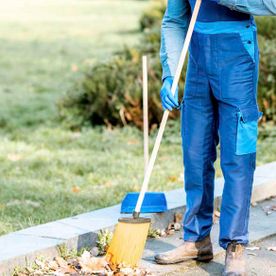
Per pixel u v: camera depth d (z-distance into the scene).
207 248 6.00
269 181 7.94
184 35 5.82
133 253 5.69
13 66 21.94
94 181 9.45
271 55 11.80
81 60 22.33
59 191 8.81
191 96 5.71
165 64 5.79
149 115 12.05
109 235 6.37
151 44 13.82
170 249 6.41
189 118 5.75
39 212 7.88
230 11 5.48
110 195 8.52
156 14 24.97
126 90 12.36
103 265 5.73
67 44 25.84
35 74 20.48
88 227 6.45
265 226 7.00
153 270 5.88
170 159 10.34
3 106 16.12
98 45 25.20
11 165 10.49
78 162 10.44
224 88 5.49
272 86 11.59
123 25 30.55
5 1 41.38
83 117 13.16
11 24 32.06
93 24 31.30
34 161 10.66
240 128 5.48
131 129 12.19
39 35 28.53
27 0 41.91
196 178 5.82
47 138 12.45
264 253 6.31
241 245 5.62
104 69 13.17
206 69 5.55
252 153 5.55
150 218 6.16
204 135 5.74
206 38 5.50
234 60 5.47
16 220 7.51
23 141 12.48
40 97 17.20
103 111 12.74
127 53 14.00
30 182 9.41
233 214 5.56
